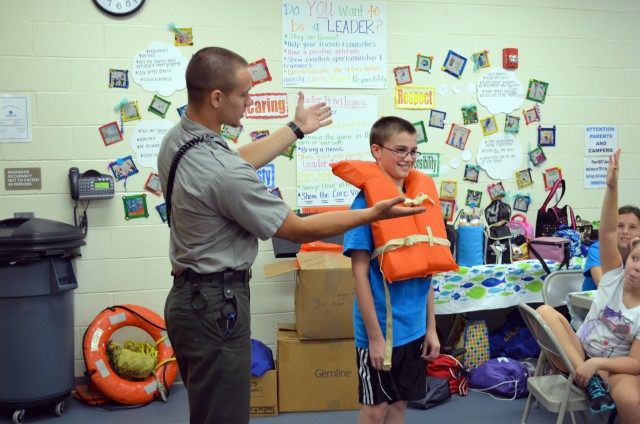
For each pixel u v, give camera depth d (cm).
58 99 382
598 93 457
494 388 375
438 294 370
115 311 380
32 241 328
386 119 243
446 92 431
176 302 186
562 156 452
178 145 187
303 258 360
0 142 377
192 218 182
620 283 274
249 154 218
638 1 459
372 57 419
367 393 232
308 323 351
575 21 449
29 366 335
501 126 441
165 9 392
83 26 383
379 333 227
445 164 434
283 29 406
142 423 338
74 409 361
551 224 434
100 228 391
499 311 438
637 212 311
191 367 187
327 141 415
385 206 179
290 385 354
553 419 338
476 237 387
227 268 183
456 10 430
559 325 278
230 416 184
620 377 259
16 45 376
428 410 353
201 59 183
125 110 390
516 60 437
